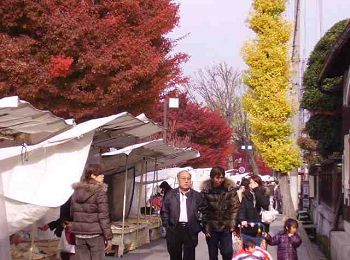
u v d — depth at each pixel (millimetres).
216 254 12406
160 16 19109
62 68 16359
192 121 53469
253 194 12969
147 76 18438
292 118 29672
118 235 16594
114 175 19891
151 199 22797
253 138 30172
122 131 14711
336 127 23578
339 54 15375
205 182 12789
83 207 10891
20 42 16484
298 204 35375
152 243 20219
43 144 11359
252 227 12648
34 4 16391
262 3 28859
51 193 11023
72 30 16641
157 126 14680
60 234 12828
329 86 19844
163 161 22484
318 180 26141
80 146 11750
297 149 29953
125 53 17328
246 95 29922
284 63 29062
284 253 11594
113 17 17547
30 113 10016
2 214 9406
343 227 17391
